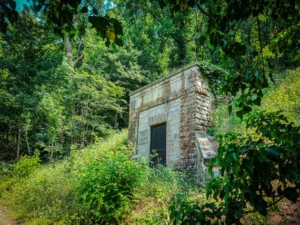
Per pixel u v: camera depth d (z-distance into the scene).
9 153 18.03
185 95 8.23
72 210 5.97
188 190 5.79
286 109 6.26
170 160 8.29
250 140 1.50
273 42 2.51
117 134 14.98
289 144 1.37
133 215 4.95
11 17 1.79
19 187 8.84
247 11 1.90
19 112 17.25
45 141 16.64
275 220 3.45
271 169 1.29
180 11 2.10
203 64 8.19
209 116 8.13
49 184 7.81
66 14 1.88
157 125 9.48
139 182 5.49
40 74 16.42
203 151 6.77
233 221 1.48
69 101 15.84
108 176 5.22
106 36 1.83
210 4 2.46
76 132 15.03
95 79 15.88
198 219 1.52
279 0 2.08
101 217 5.11
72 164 8.69
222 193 1.60
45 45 17.30
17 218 6.64
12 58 16.48
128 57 19.81
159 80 9.60
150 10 6.16
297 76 8.29
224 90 2.12
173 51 20.03
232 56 1.91
